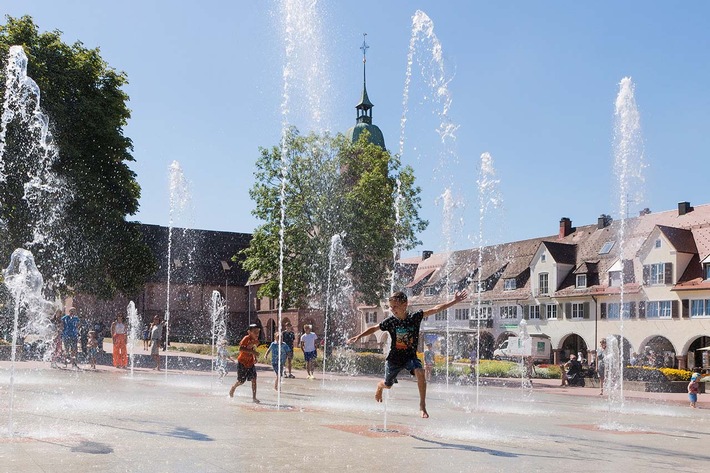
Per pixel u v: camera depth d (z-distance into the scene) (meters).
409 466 7.07
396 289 49.03
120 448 7.79
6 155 35.78
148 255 42.06
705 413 20.69
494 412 15.92
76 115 38.50
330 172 48.56
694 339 54.94
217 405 13.95
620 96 22.72
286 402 15.55
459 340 72.62
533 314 69.56
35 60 37.31
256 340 15.70
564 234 74.44
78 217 38.78
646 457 8.69
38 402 13.66
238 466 6.80
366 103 93.62
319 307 50.09
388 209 48.56
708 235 57.84
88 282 39.72
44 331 36.34
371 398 18.97
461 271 81.06
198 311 96.25
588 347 63.56
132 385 20.08
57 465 6.63
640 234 64.38
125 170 41.38
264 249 48.50
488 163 26.73
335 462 7.18
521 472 6.96
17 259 35.53
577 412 17.88
